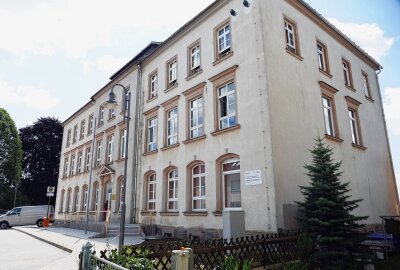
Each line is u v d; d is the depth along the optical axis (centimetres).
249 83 1296
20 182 4628
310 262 831
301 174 1233
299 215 1105
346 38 1866
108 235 1652
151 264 581
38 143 4766
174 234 1546
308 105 1406
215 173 1375
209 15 1614
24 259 1116
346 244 826
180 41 1823
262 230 1105
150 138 1986
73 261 988
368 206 1619
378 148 1919
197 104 1619
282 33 1395
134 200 1953
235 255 709
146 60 2155
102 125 2662
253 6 1354
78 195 2956
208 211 1374
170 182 1714
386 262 1032
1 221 3006
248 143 1243
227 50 1487
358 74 1959
